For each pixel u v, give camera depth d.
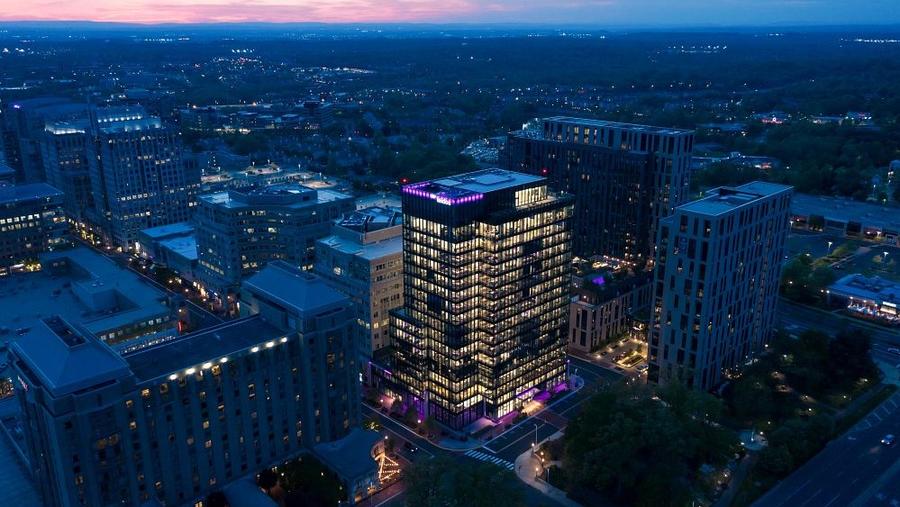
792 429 185.25
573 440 178.38
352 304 184.62
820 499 169.38
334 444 184.50
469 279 193.50
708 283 198.38
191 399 160.12
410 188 195.50
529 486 178.38
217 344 170.62
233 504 163.75
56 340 151.12
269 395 175.25
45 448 149.38
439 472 154.38
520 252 199.50
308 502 167.12
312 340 178.00
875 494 170.50
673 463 168.88
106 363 146.75
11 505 167.25
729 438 180.62
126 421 148.88
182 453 161.00
